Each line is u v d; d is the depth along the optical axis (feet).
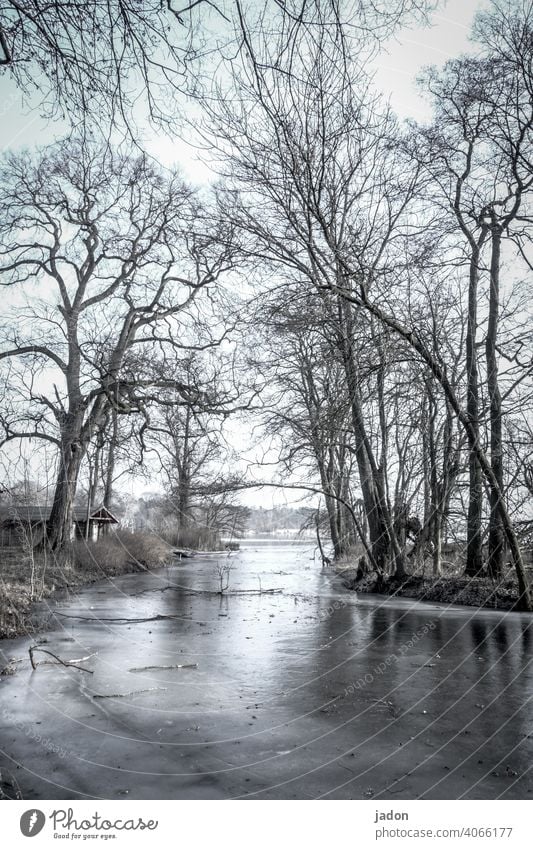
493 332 69.15
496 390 67.62
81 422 108.88
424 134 60.44
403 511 74.38
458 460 68.39
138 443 112.06
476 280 69.62
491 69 57.16
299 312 50.11
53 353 109.70
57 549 89.92
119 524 129.59
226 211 51.93
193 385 107.76
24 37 15.15
